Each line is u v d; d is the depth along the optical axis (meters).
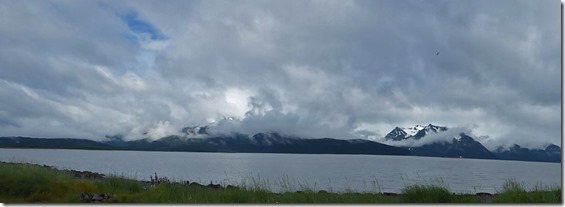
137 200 14.41
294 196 14.73
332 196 14.96
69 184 15.53
